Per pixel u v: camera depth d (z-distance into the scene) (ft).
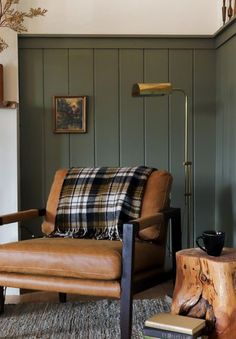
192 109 11.64
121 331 7.07
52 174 11.59
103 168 9.73
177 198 11.70
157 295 9.96
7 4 10.13
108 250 7.20
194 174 11.68
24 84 11.45
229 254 6.85
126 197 9.03
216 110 11.61
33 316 8.78
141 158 11.64
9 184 10.46
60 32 11.50
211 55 11.60
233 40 10.12
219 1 11.51
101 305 9.42
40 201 11.57
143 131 11.63
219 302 6.37
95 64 11.53
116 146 11.63
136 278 7.67
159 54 11.57
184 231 11.69
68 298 9.93
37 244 7.69
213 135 11.68
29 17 10.61
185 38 11.54
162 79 11.60
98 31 11.56
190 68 11.60
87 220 9.16
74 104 11.52
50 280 7.47
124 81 11.57
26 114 11.49
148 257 8.04
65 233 9.21
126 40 11.52
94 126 11.60
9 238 10.48
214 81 11.64
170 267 11.39
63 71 11.50
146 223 7.50
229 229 10.61
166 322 6.13
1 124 10.40
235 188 10.07
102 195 9.24
